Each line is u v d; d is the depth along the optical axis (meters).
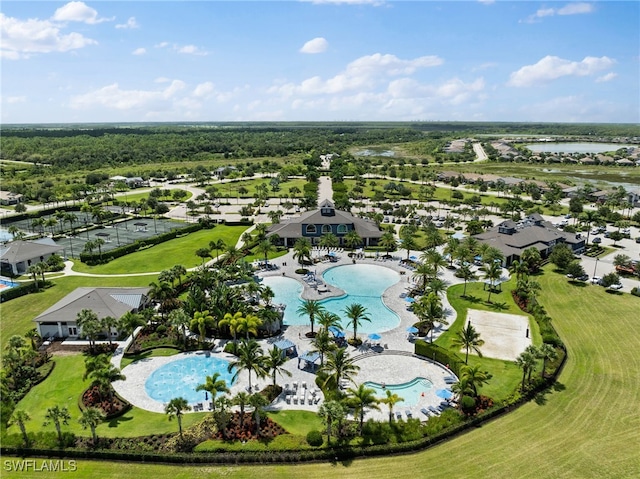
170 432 67.00
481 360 86.56
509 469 59.59
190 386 80.00
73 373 83.56
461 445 64.38
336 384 75.19
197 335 97.00
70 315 97.12
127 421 70.06
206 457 61.50
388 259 150.38
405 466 60.59
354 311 92.31
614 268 140.50
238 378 81.94
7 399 70.25
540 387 77.06
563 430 67.00
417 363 86.00
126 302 103.19
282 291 122.94
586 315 106.31
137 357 89.38
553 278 131.75
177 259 151.75
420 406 73.19
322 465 61.03
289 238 167.12
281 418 70.56
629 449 62.69
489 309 110.31
